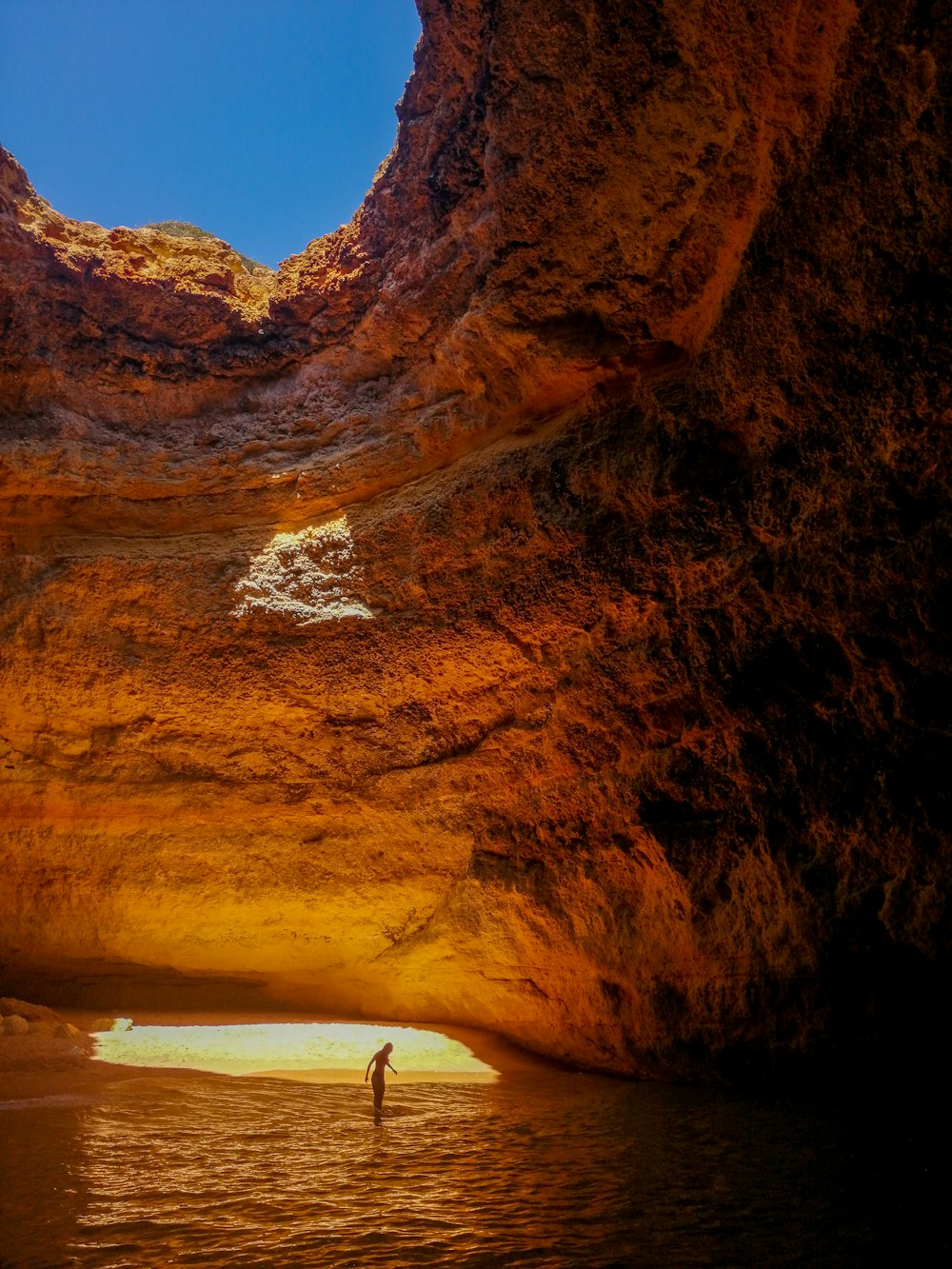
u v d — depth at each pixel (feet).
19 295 38.83
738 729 28.71
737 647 28.12
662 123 26.14
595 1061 33.47
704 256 27.61
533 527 32.32
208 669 38.73
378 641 36.68
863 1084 26.53
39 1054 31.48
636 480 29.50
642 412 30.14
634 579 30.22
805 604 26.02
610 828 32.35
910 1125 24.18
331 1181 19.11
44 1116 24.66
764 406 26.35
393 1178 19.45
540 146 28.55
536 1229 16.26
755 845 28.68
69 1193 17.95
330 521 38.70
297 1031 36.22
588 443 31.27
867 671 25.26
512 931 35.37
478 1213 17.12
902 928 25.13
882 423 23.29
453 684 35.76
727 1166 20.33
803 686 26.94
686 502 28.53
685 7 23.79
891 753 25.35
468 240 34.42
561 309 31.14
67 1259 14.53
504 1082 31.30
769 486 26.58
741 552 27.58
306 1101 27.66
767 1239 15.87
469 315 33.01
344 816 38.88
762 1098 28.07
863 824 26.05
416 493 36.65
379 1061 25.52
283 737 38.88
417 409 37.93
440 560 35.27
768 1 22.08
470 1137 23.22
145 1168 19.86
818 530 25.40
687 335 29.22
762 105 23.80
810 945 27.02
